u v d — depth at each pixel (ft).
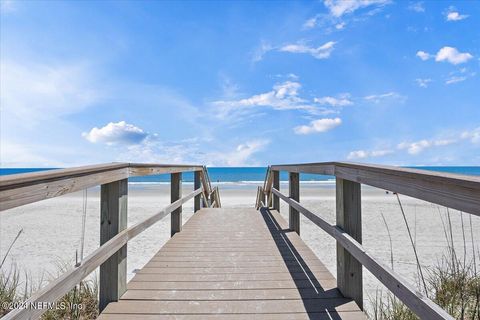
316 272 9.18
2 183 3.48
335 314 6.62
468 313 7.46
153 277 8.80
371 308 10.55
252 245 12.34
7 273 14.48
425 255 17.07
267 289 7.93
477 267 13.17
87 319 8.02
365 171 5.98
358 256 6.11
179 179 14.88
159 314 6.66
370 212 32.91
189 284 8.28
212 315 6.61
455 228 24.66
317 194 58.44
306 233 22.97
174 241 13.01
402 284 4.43
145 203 43.32
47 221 29.30
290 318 6.48
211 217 19.24
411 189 4.40
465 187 3.29
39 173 4.23
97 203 44.24
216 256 10.83
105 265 7.25
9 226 26.94
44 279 13.64
